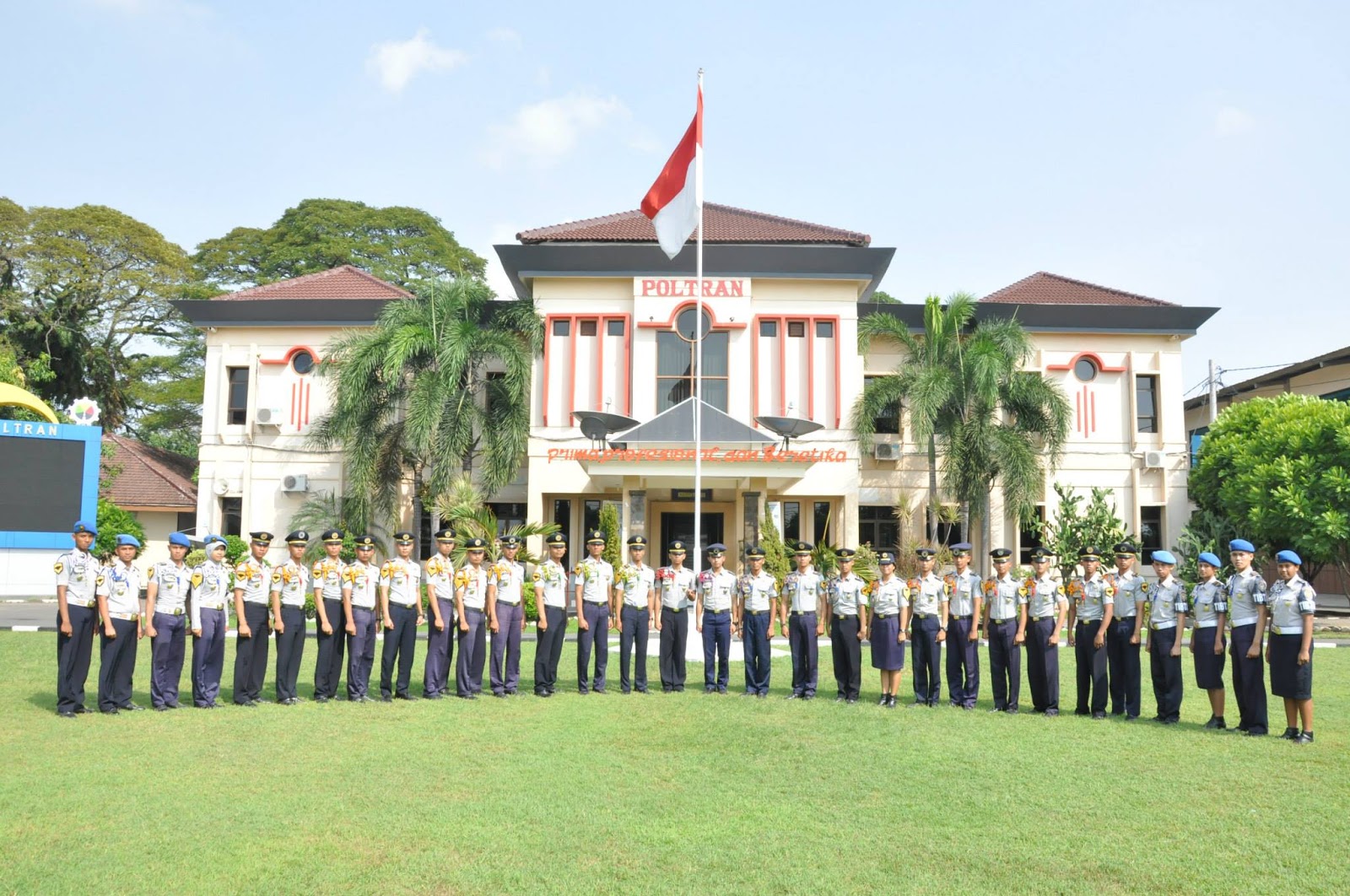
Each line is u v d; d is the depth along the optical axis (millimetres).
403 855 5668
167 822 6230
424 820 6316
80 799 6723
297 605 11102
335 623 11133
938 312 22594
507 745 8625
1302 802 7012
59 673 9945
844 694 11500
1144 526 26266
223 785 7160
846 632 11383
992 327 22953
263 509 25938
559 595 11883
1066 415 22703
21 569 24469
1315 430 19562
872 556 20734
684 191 16188
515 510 25844
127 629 10250
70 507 24922
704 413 21156
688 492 23875
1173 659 10328
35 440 24750
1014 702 10812
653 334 23797
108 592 10094
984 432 21812
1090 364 26438
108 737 8812
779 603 12453
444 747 8531
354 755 8172
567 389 23906
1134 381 26359
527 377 21953
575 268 23859
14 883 5180
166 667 10453
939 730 9617
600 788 7160
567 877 5352
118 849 5719
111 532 25281
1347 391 28469
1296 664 9266
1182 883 5367
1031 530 22906
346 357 22344
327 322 26156
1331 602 30359
